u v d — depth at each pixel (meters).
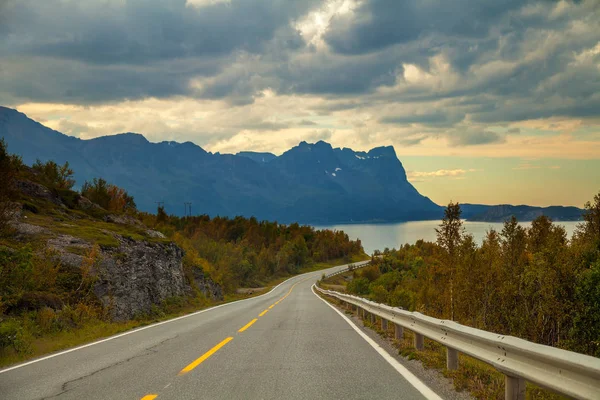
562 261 41.53
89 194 59.06
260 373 7.28
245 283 104.19
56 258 22.69
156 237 40.38
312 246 191.12
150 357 9.02
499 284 46.12
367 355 9.04
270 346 10.27
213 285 51.94
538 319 42.81
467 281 46.50
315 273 145.62
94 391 6.29
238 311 23.09
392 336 12.19
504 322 45.81
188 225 155.88
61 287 20.58
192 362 8.30
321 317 18.69
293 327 14.47
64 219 33.53
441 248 48.16
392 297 70.19
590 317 37.41
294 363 8.16
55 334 15.30
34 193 38.12
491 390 5.79
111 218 43.34
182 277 38.12
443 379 6.82
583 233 47.75
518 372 4.71
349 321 16.81
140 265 30.00
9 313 15.90
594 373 3.43
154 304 28.91
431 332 8.24
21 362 9.17
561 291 41.00
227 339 11.48
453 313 47.44
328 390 6.15
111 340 12.20
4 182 22.59
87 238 28.05
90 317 18.55
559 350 4.04
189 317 19.70
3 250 17.20
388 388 6.25
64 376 7.47
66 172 53.50
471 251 46.91
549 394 5.77
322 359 8.57
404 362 8.26
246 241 146.25
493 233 52.81
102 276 24.17
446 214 48.03
